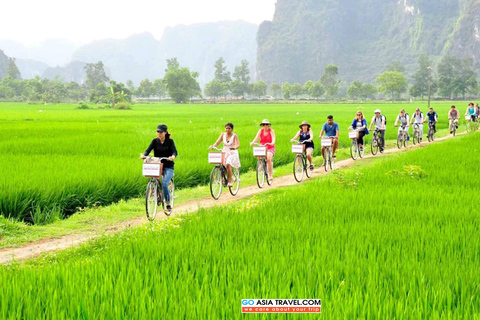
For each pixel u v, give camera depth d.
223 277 6.03
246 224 8.82
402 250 6.96
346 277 6.02
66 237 10.41
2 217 10.91
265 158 16.52
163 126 11.69
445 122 50.16
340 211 9.98
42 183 12.93
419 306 5.19
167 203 11.98
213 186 14.26
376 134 25.44
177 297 5.46
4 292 5.66
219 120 54.91
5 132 33.78
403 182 13.68
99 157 19.25
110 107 129.38
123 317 5.05
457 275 5.96
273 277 5.99
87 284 5.87
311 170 18.33
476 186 12.94
